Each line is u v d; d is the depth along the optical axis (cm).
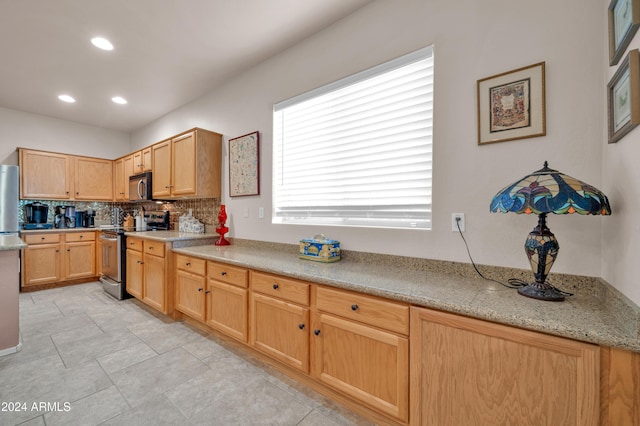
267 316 195
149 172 385
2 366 200
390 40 194
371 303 144
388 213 200
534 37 144
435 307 123
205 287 246
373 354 144
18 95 349
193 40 243
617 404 90
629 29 93
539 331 101
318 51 233
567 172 136
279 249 262
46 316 296
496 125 153
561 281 136
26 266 375
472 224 161
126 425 146
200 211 361
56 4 198
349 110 220
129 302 342
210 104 339
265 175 276
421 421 128
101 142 480
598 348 92
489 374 111
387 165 201
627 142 101
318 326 167
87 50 255
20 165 386
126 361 208
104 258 389
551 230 138
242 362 208
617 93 106
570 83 135
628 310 92
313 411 159
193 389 177
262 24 223
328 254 203
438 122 173
